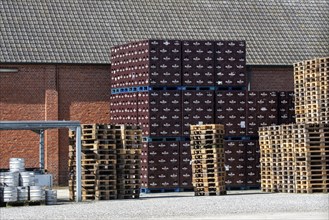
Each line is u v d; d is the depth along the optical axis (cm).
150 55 3750
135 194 3512
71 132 3481
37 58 4278
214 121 3819
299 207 3009
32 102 4272
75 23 4531
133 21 4644
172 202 3234
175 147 3753
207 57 3828
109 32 4534
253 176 3869
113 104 4053
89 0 4694
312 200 3250
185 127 3769
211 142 3616
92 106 4362
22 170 3322
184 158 3759
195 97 3794
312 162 3616
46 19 4506
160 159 3731
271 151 3731
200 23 4759
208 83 3822
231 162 3841
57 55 4328
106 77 4388
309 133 3616
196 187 3619
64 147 4312
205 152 3616
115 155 3481
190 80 3797
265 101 3906
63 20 4525
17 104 4244
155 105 3738
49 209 3008
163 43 3769
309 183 3600
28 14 4503
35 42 4359
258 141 3878
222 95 3834
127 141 3519
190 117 3778
